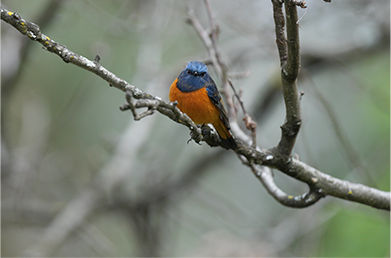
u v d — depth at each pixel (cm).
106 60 1326
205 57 1357
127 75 1442
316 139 1401
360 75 1363
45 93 1439
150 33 1203
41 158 1260
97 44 1188
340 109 1450
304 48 1363
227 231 1310
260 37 1229
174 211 1409
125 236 1536
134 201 1291
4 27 1173
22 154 1261
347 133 1380
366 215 1085
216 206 1327
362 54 1294
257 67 1538
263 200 1510
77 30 1380
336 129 869
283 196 666
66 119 1359
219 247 1203
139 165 1324
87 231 1238
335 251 1099
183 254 1379
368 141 1335
